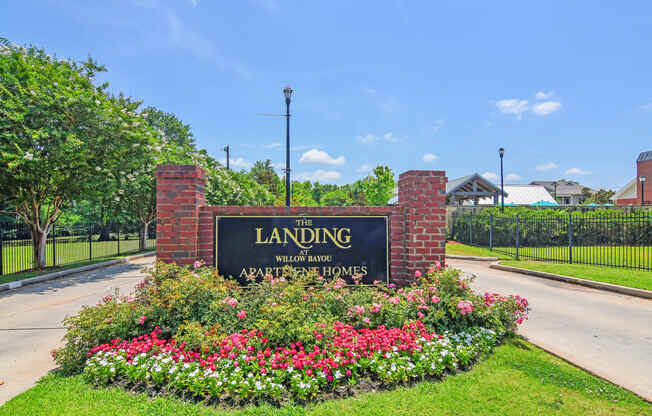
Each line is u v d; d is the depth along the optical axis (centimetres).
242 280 552
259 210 558
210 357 361
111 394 342
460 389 353
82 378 377
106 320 420
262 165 6462
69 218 2928
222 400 331
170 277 488
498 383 367
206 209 550
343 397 336
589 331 575
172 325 428
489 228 1911
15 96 1063
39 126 1104
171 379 349
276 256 557
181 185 530
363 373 374
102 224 2862
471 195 3036
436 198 562
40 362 463
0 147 1005
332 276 564
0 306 794
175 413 310
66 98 1130
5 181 1160
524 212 2047
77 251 2259
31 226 1316
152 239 3300
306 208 564
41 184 1246
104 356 383
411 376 374
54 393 346
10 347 523
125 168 1348
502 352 448
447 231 2477
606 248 1764
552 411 318
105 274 1277
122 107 1395
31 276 1132
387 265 571
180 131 4316
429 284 504
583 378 386
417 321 449
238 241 554
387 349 388
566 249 1731
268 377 346
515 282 1012
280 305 432
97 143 1212
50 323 656
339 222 568
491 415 310
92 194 1344
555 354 455
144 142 1383
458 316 473
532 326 602
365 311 465
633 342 524
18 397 340
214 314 435
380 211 575
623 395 351
